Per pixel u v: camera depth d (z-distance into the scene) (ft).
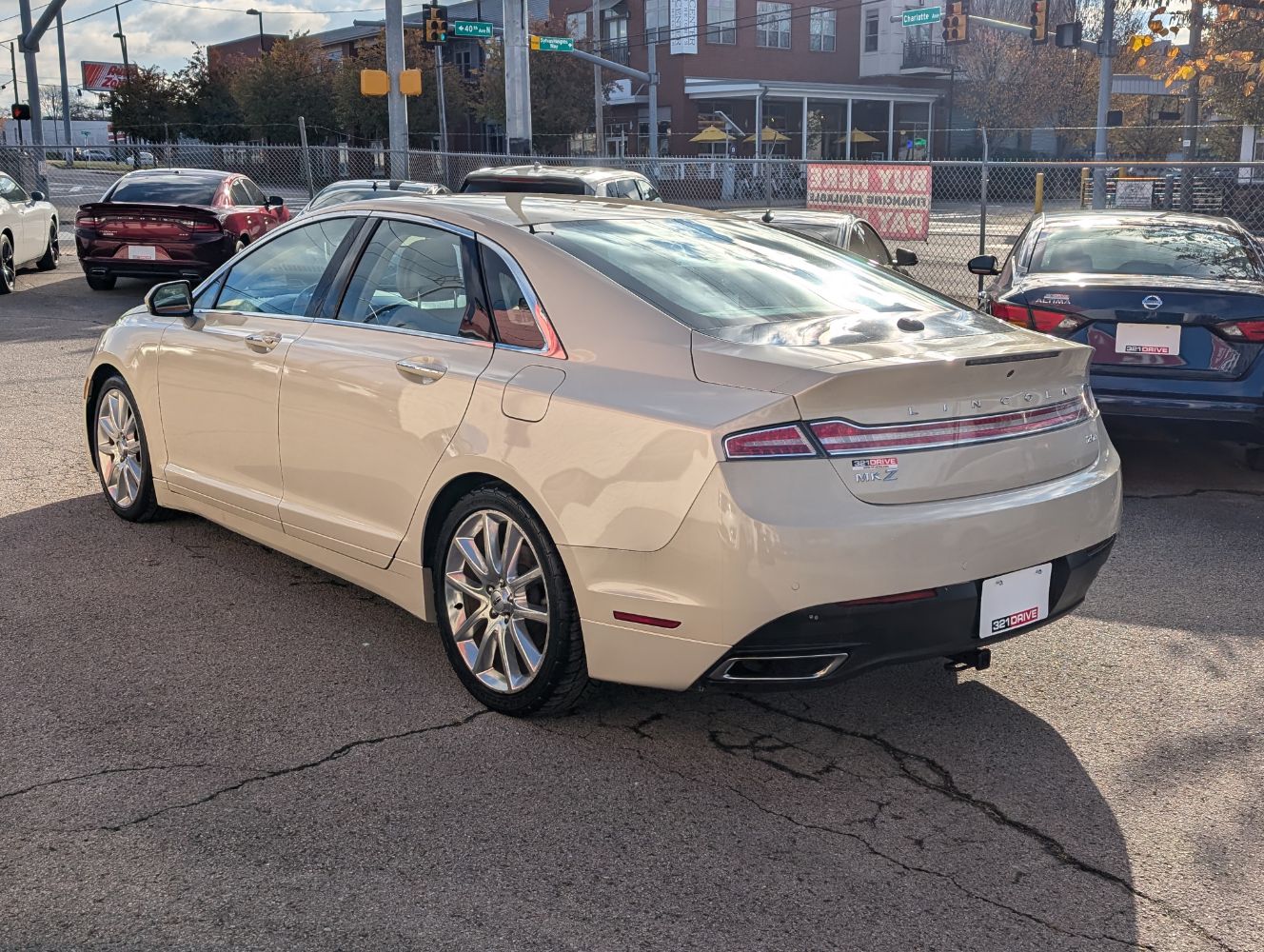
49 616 15.28
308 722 12.57
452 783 11.35
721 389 10.93
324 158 104.22
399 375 13.44
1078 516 11.98
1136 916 9.50
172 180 51.03
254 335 15.67
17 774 11.30
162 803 10.84
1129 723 13.03
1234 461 25.85
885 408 10.87
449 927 9.11
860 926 9.27
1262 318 21.29
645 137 171.12
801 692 13.69
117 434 18.95
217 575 16.92
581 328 12.16
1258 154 101.71
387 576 13.96
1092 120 175.01
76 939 8.82
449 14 202.39
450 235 13.75
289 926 9.05
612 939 9.02
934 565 10.87
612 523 11.21
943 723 12.96
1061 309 22.03
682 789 11.35
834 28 180.55
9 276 49.83
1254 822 10.98
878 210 46.80
